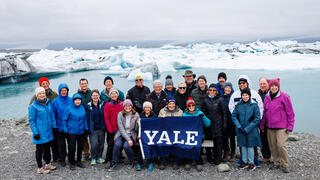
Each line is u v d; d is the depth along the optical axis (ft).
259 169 13.62
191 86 16.37
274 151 13.69
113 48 248.32
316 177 12.51
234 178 12.70
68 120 14.05
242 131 13.33
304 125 30.40
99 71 115.14
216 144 14.19
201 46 253.65
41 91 13.29
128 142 14.05
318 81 65.82
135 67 90.17
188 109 14.39
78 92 15.31
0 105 49.08
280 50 170.19
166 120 14.32
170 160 15.34
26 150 18.19
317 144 17.78
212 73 92.58
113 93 14.65
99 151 15.25
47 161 14.14
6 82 80.89
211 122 14.08
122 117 14.42
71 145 14.03
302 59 116.06
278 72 89.86
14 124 27.71
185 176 13.12
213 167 14.08
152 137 14.14
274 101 13.21
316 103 41.68
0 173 14.19
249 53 176.24
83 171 14.06
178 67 115.55
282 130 13.07
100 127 14.97
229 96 14.79
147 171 13.89
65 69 104.88
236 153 16.20
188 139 13.92
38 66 92.89
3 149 18.45
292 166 13.94
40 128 13.38
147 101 15.56
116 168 14.38
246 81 14.01
